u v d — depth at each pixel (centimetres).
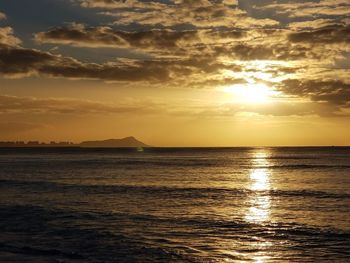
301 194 4888
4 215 3362
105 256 2186
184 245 2427
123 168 9825
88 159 15688
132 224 3017
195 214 3472
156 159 15625
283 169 9312
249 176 7488
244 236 2659
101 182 6334
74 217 3284
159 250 2309
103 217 3291
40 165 11256
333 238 2600
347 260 2136
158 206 3919
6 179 6819
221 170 9125
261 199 4469
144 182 6359
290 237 2633
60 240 2522
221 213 3531
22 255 2184
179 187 5659
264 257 2202
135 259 2141
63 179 6844
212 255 2233
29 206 3853
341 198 4509
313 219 3253
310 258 2178
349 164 10888
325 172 8262
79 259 2128
